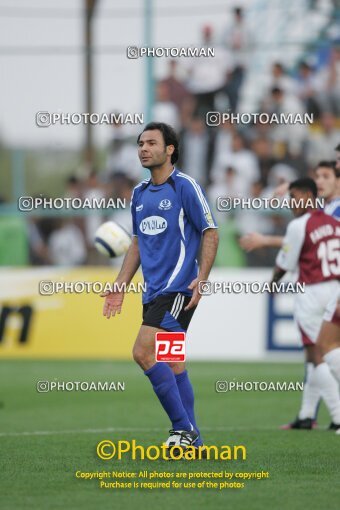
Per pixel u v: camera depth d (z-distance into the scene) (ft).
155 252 79.05
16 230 208.95
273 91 215.72
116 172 210.38
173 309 77.56
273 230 204.44
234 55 215.51
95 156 212.43
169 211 78.38
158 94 213.66
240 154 212.02
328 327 97.09
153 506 62.03
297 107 217.15
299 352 177.06
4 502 63.05
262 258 203.92
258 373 157.89
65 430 103.14
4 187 211.61
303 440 92.79
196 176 213.25
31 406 125.90
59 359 178.19
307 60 221.05
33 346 179.83
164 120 213.66
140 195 80.59
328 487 68.28
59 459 80.12
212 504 62.64
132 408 123.85
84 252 209.77
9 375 157.99
